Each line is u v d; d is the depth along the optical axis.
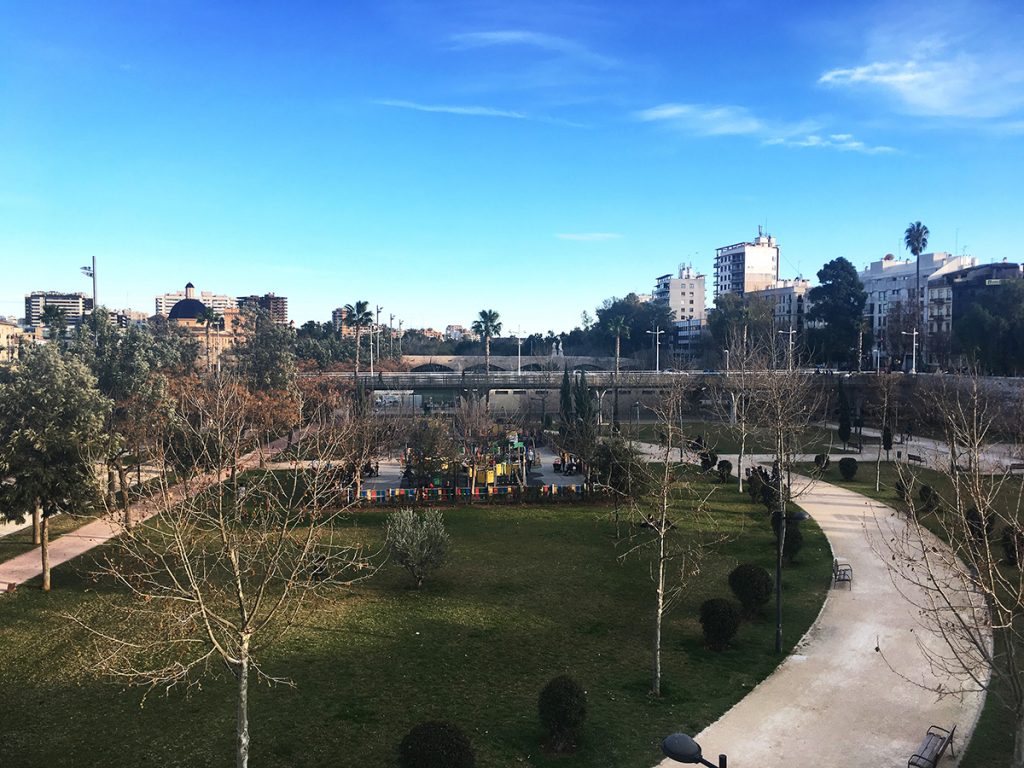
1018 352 76.31
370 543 33.16
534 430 70.12
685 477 38.31
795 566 29.72
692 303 190.50
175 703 18.08
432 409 80.94
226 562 28.06
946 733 16.39
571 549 32.47
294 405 56.56
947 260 124.62
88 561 30.19
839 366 111.44
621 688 18.84
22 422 26.23
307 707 17.75
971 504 35.69
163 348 67.50
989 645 20.58
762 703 17.98
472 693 18.56
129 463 36.59
